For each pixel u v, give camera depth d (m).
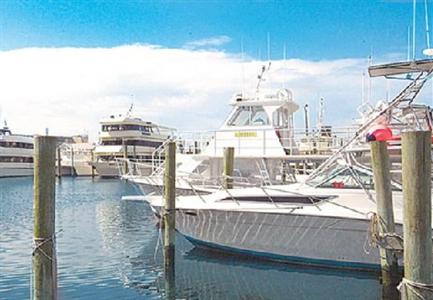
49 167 6.89
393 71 10.95
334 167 10.78
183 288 9.71
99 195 32.09
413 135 5.87
